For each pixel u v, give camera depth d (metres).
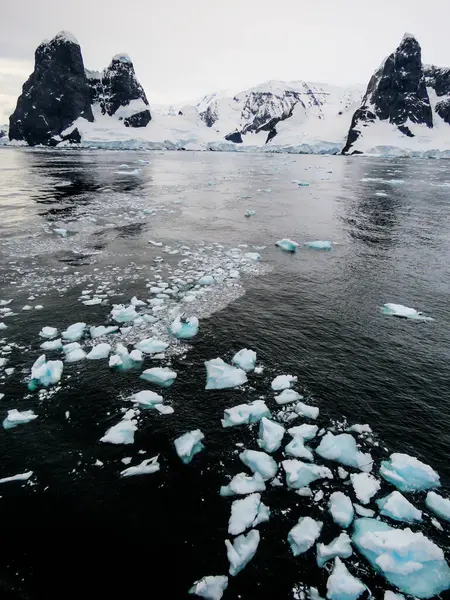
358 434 4.37
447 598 2.83
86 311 7.30
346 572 2.93
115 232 13.37
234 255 10.90
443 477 3.84
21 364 5.61
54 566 3.03
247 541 3.19
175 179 31.72
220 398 4.95
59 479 3.79
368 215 17.05
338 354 5.93
